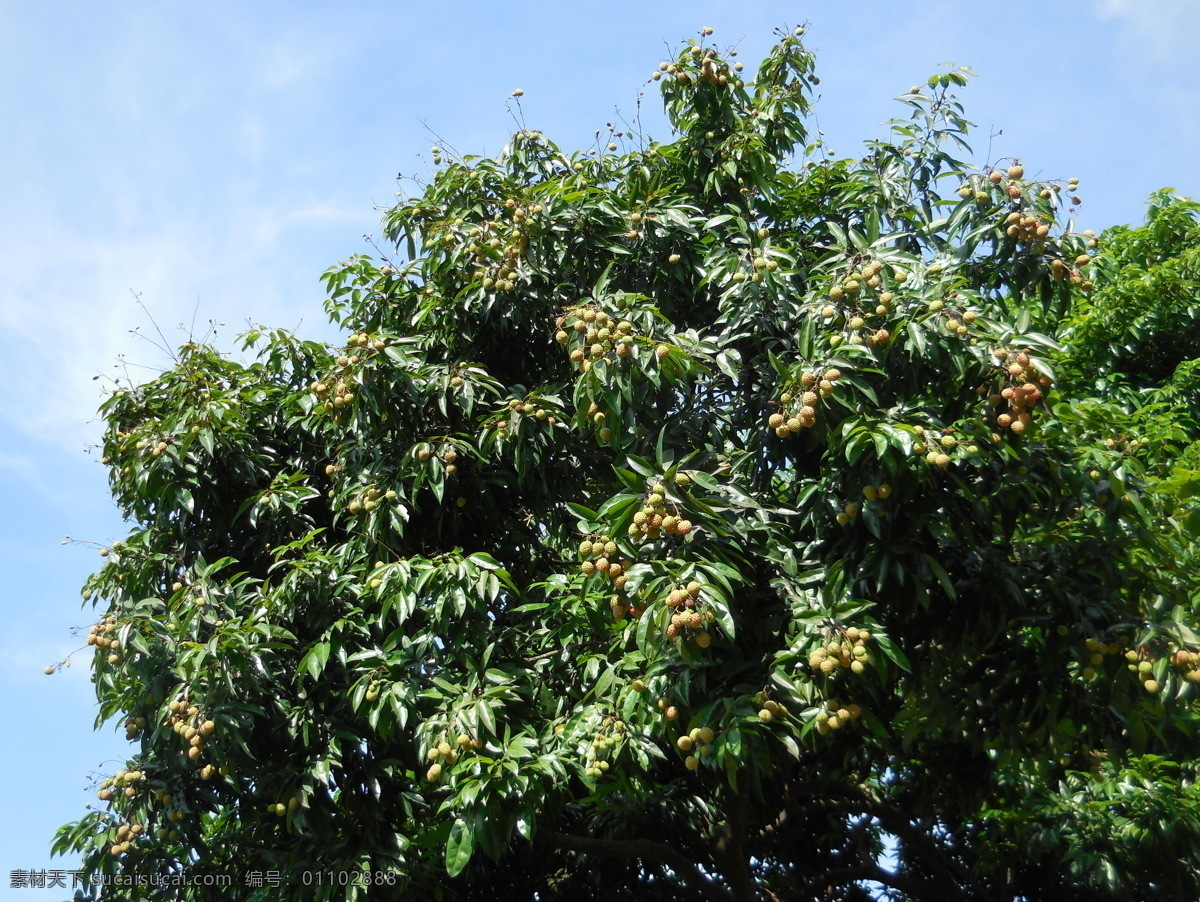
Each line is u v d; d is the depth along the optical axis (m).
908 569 4.99
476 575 5.55
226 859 6.69
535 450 5.98
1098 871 7.04
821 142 7.46
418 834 6.48
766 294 5.79
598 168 7.38
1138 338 9.21
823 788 7.16
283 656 6.15
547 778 5.28
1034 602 5.44
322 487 7.05
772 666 4.83
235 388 7.14
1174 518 5.83
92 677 6.34
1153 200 10.20
